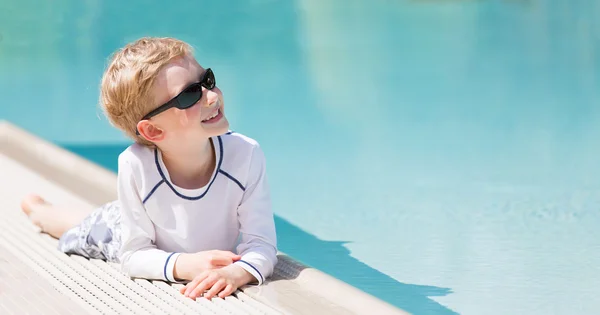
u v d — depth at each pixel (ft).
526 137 24.82
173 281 12.18
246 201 12.65
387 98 30.48
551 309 12.46
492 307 12.59
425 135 25.52
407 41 40.47
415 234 16.63
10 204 16.78
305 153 23.72
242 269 11.89
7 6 45.80
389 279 14.05
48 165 20.08
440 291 13.37
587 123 26.25
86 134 26.48
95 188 18.07
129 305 11.36
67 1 47.19
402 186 20.27
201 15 44.86
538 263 14.58
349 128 26.48
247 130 26.22
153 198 12.32
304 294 11.60
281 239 16.61
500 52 37.86
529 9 46.11
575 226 16.70
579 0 47.14
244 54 37.81
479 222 17.25
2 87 32.45
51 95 31.24
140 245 12.55
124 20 43.80
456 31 42.09
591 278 13.78
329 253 15.62
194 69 11.98
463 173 21.22
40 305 11.47
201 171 12.47
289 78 33.53
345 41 40.42
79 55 37.73
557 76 33.35
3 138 22.56
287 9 46.50
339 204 18.99
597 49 37.58
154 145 12.43
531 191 19.34
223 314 10.87
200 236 12.64
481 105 29.25
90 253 13.52
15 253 13.84
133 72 11.84
